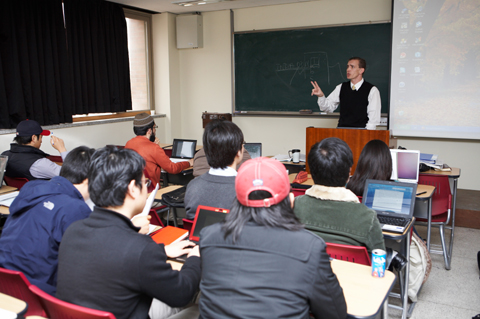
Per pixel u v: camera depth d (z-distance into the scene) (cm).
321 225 168
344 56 514
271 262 99
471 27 429
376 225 160
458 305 249
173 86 621
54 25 445
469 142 460
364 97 418
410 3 452
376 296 134
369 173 238
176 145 443
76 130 486
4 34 397
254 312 97
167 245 162
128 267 110
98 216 118
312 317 120
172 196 252
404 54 464
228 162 181
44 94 444
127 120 561
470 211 383
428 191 275
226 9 575
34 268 149
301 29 533
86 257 113
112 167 118
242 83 586
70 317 111
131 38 577
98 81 507
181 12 593
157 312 163
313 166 166
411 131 475
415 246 241
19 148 299
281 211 106
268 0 517
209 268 106
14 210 158
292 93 555
